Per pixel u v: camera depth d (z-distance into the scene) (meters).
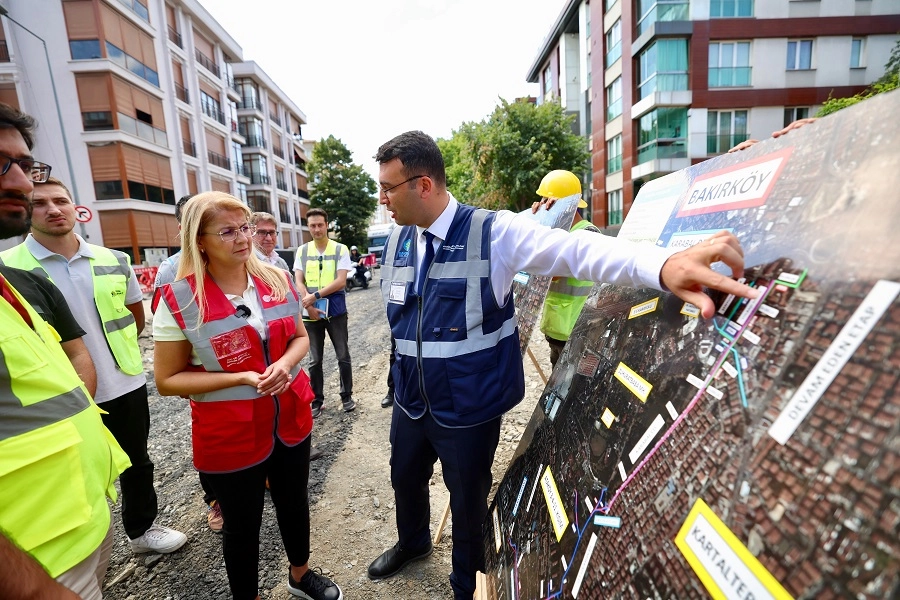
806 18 14.84
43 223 1.91
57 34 15.70
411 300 1.56
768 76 15.20
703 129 15.52
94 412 1.25
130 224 17.06
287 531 1.76
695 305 0.72
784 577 0.42
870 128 0.54
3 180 1.11
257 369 1.56
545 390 1.29
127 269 2.26
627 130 17.45
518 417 3.45
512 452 2.94
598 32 19.52
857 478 0.40
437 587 1.90
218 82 24.00
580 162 16.48
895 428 0.39
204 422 1.49
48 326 1.29
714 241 0.72
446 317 1.44
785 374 0.52
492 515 1.24
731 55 15.18
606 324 1.09
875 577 0.35
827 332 0.49
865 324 0.45
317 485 2.74
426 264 1.51
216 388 1.47
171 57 19.67
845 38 15.03
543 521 0.92
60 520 1.04
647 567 0.58
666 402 0.70
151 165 18.20
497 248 1.39
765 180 0.73
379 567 1.96
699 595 0.49
